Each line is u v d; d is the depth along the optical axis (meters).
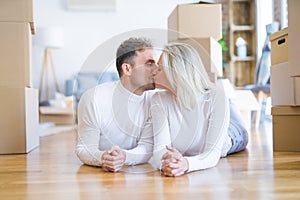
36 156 1.93
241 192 1.07
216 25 2.63
